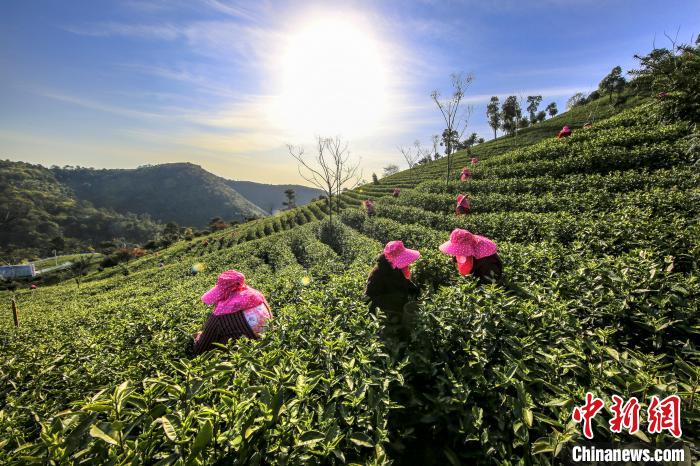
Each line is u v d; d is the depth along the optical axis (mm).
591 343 2998
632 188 12977
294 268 11367
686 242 5629
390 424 2973
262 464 2008
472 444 2785
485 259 5449
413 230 11977
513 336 3234
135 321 6152
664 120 19578
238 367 2775
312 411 2486
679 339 3639
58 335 7941
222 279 4449
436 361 3367
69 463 1767
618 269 4352
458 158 53531
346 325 3959
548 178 17969
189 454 1797
